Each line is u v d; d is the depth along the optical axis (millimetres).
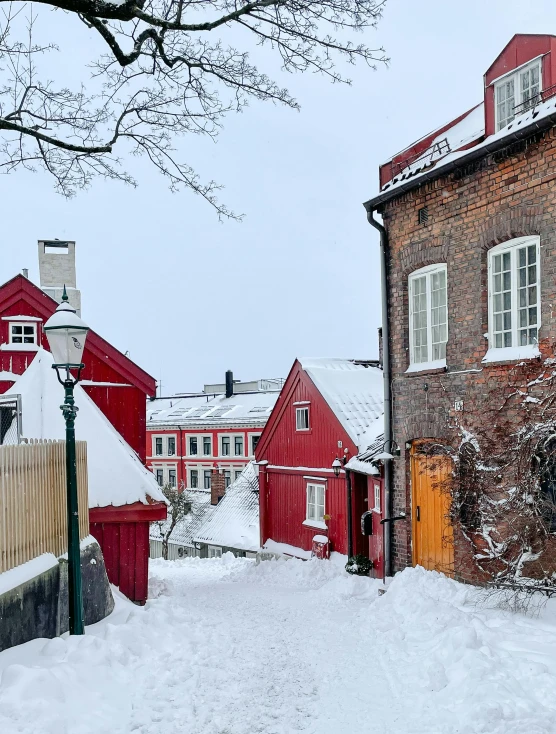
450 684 6055
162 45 9227
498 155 10414
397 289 13070
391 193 12758
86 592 9078
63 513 8766
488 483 10227
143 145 10703
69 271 19516
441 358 12102
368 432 16578
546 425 9125
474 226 11016
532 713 5289
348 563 14961
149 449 51000
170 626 8672
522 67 10477
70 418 7777
